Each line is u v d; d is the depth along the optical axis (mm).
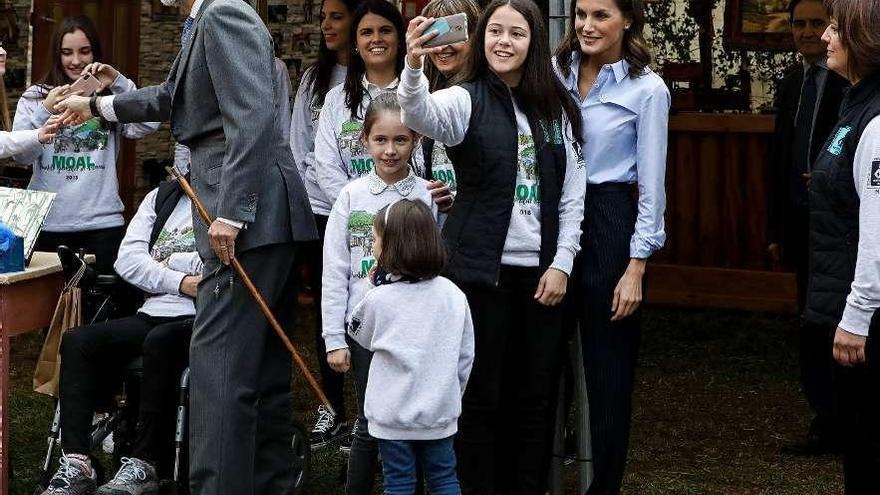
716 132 9273
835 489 5266
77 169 5527
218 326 4148
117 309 4949
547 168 4129
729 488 5289
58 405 4602
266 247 4176
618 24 4184
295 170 4297
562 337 4258
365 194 4402
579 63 4336
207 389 4133
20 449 5512
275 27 8625
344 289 4371
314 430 5492
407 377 3855
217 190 4156
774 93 9211
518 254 4129
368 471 4320
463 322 3928
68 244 5562
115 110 4406
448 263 4098
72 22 5477
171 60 8930
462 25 3748
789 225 5883
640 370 7656
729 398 7016
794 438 6152
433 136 3941
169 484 4598
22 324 4484
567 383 4734
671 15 9328
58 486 4406
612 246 4234
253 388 4184
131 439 4715
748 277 9242
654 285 9477
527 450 4223
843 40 3596
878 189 3453
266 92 4082
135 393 4719
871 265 3463
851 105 3646
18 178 6605
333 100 5230
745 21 9188
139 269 4668
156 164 9000
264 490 4363
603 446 4262
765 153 9203
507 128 4082
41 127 4957
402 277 3885
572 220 4152
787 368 7734
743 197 9289
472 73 4137
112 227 5605
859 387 3570
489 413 4168
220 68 4074
